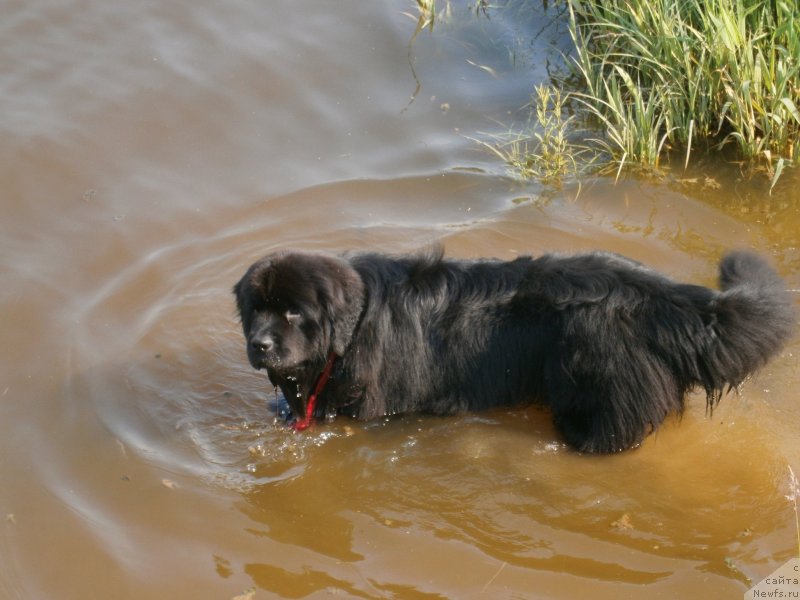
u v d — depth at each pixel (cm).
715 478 613
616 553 593
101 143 739
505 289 627
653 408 616
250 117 755
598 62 773
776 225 693
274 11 815
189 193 720
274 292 612
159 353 655
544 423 633
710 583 584
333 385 630
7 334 661
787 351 644
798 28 721
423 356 630
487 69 781
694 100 731
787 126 725
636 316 615
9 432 631
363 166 732
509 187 719
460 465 621
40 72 770
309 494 614
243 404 641
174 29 800
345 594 586
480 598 583
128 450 625
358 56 788
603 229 695
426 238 694
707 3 733
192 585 589
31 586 589
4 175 721
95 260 691
